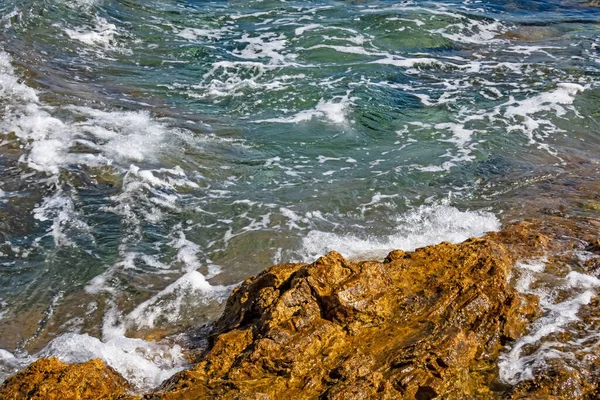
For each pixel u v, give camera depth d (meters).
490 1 25.97
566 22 23.70
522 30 22.70
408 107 16.61
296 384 7.09
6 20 18.66
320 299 7.80
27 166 12.88
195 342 8.70
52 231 11.27
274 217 11.87
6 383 7.17
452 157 14.22
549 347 8.04
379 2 24.62
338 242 11.11
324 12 23.09
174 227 11.56
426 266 8.81
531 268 9.83
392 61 19.41
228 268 10.56
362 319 7.79
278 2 24.02
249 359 7.25
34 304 9.65
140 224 11.58
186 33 20.61
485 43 21.41
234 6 23.42
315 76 18.11
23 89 15.55
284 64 18.75
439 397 7.10
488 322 8.25
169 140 14.20
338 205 12.30
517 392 7.36
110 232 11.33
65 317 9.40
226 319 8.59
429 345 7.52
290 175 13.37
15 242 10.95
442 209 12.19
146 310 9.55
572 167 13.96
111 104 15.52
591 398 7.32
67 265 10.49
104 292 9.91
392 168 13.69
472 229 11.57
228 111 16.03
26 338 8.95
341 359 7.36
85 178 12.68
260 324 7.75
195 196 12.47
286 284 8.16
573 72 18.84
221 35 20.75
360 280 7.92
